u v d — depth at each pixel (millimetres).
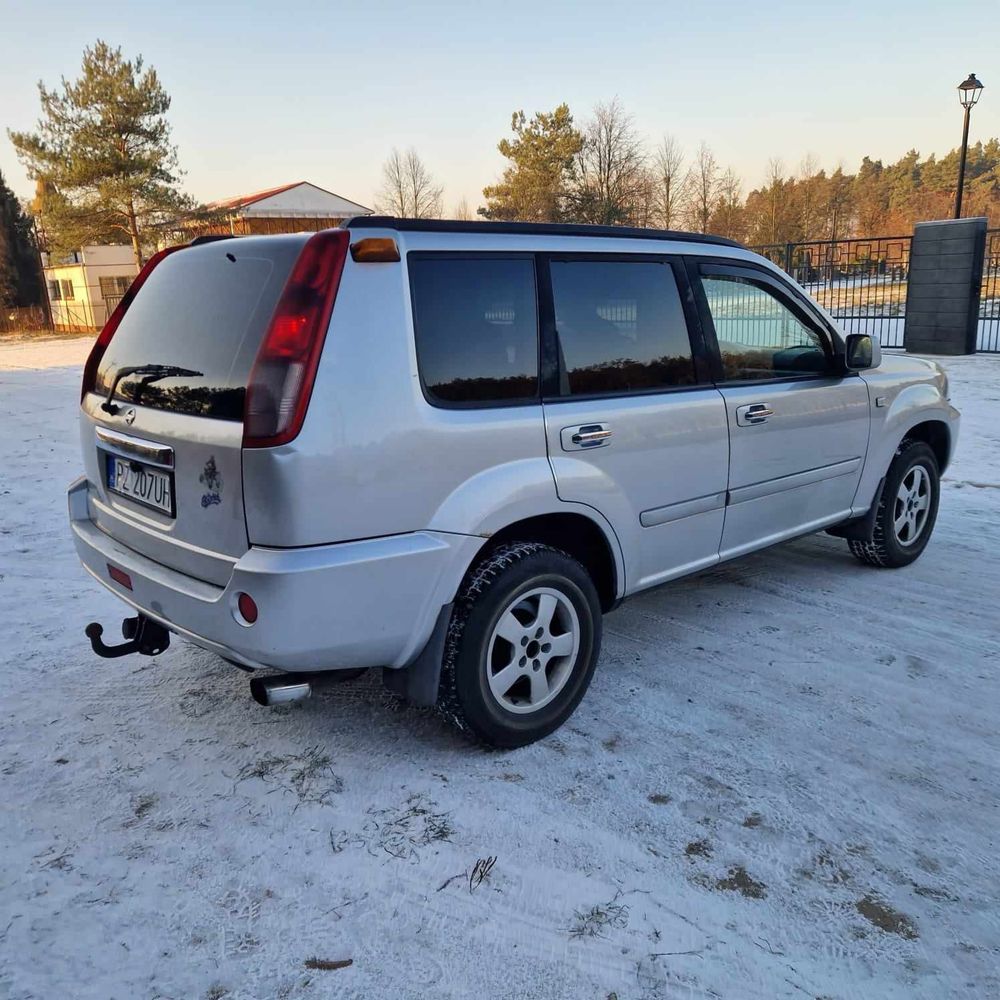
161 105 36188
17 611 4637
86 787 3033
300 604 2572
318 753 3254
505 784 3047
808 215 52938
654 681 3832
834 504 4672
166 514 2945
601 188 44531
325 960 2275
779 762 3184
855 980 2209
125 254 46938
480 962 2270
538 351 3182
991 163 91250
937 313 16594
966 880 2570
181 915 2432
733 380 3973
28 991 2164
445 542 2855
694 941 2336
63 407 13148
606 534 3420
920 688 3748
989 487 7156
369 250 2703
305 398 2533
